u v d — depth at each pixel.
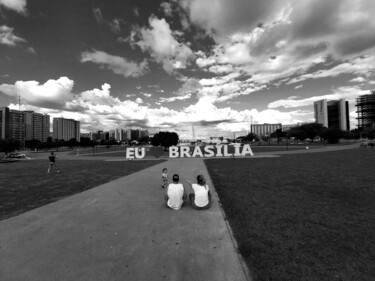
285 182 10.41
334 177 11.48
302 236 4.51
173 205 6.44
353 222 5.24
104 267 3.52
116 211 6.36
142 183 10.80
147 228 5.06
